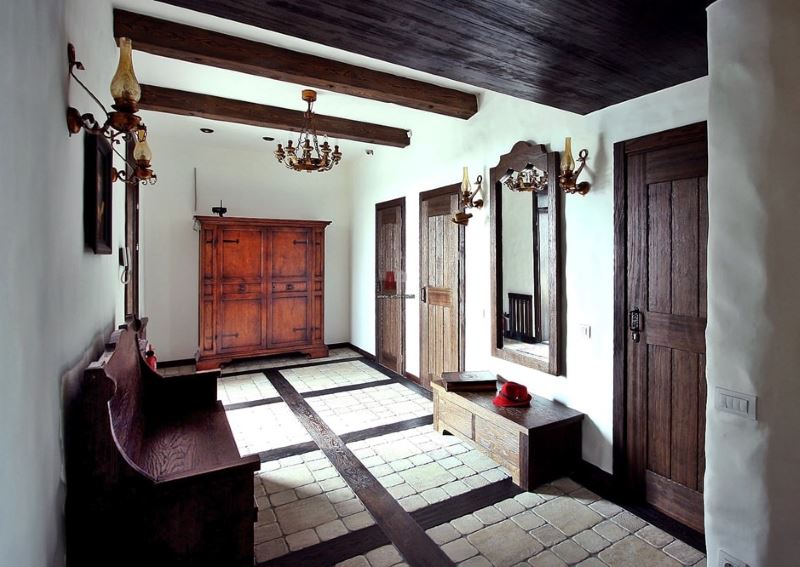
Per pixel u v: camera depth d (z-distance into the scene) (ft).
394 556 6.56
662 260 7.56
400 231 16.67
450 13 5.22
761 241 4.49
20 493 3.15
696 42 5.85
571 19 5.29
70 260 4.71
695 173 7.05
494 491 8.39
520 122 10.73
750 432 4.60
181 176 18.12
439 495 8.25
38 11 3.64
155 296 17.67
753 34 4.53
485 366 12.23
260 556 6.54
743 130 4.62
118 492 4.75
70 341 4.69
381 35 5.82
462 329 13.17
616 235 8.29
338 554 6.60
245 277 17.97
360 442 10.62
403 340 16.51
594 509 7.79
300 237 19.04
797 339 4.26
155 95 11.76
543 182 9.98
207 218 17.08
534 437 8.44
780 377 4.37
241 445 10.45
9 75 2.99
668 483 7.55
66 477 4.49
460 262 13.20
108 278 7.25
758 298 4.52
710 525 4.97
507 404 9.49
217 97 12.51
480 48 6.12
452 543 6.86
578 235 9.14
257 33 9.05
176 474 5.10
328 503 7.98
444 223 13.98
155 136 17.16
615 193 8.31
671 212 7.41
